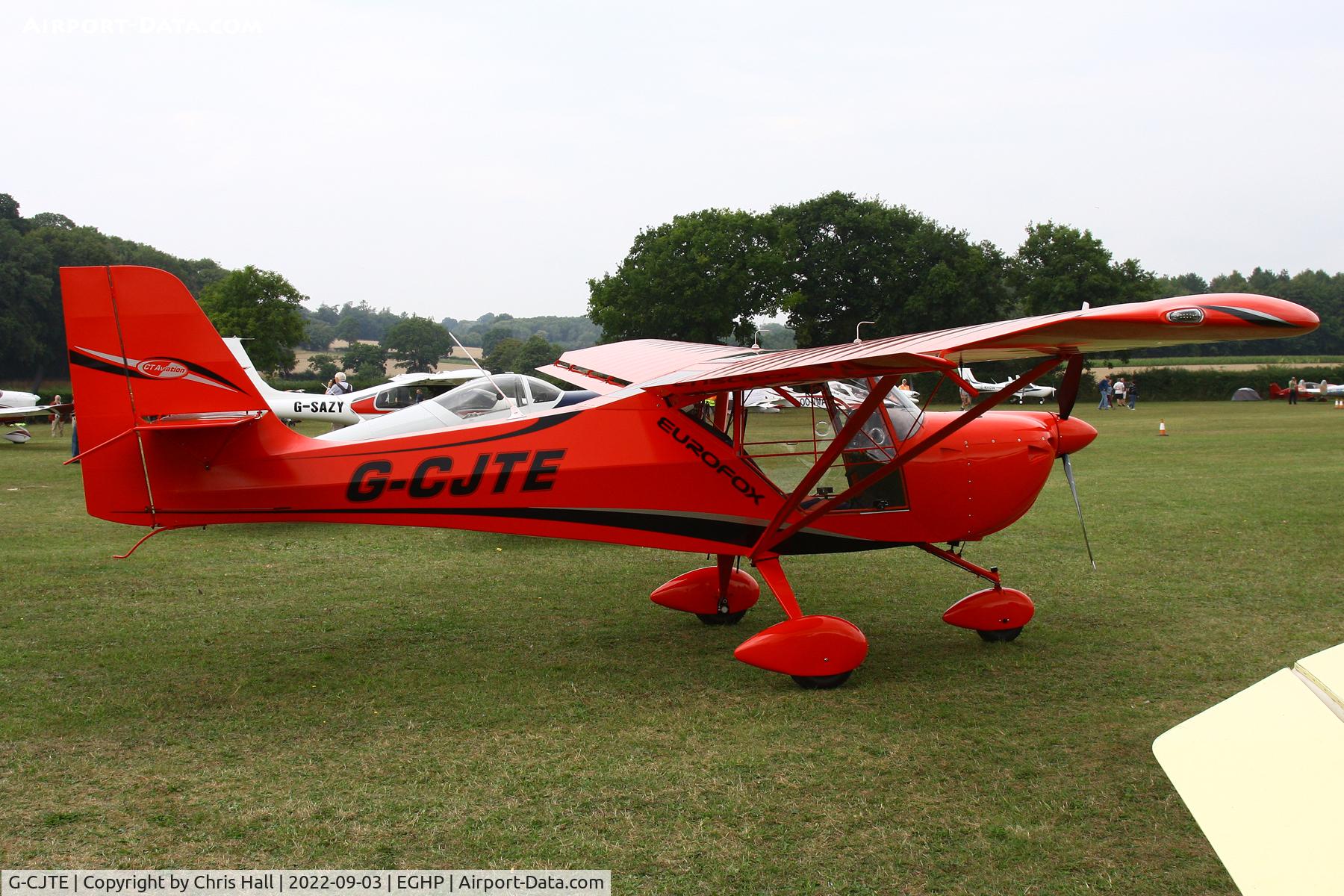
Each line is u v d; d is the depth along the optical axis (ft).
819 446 18.04
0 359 192.85
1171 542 28.19
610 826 11.04
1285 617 19.86
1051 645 18.31
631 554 28.76
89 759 13.05
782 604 17.24
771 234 158.30
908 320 164.04
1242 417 97.19
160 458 16.52
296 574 25.75
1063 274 151.33
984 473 18.43
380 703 15.46
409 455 17.25
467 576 25.54
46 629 20.07
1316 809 5.31
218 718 14.75
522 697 15.80
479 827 11.03
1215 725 6.26
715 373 16.19
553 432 17.53
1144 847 10.44
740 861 10.21
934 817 11.21
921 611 21.29
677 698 15.70
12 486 44.86
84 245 208.95
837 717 14.67
